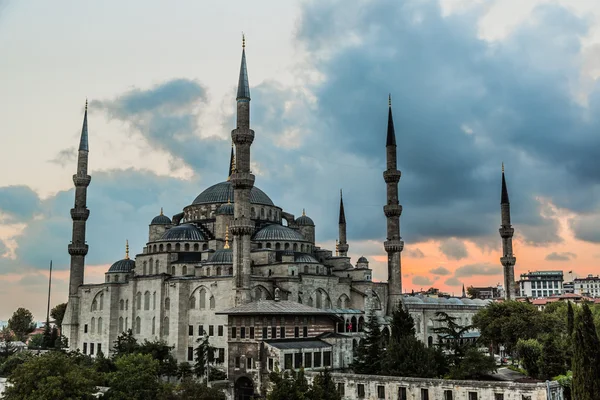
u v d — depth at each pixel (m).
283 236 158.62
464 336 185.25
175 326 143.88
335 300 151.88
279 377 89.12
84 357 139.50
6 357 155.75
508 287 197.62
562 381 93.94
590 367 82.94
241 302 132.25
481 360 106.31
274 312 117.31
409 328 132.75
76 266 173.62
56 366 94.75
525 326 134.88
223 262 144.00
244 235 135.12
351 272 160.88
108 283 162.75
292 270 144.38
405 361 105.69
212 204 171.50
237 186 136.12
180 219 185.00
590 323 84.25
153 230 174.50
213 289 140.25
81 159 178.50
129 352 132.75
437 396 94.75
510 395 88.69
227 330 131.25
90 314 167.50
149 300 152.62
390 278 163.88
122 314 160.75
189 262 151.38
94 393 99.69
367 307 147.12
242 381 117.62
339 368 122.50
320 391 87.50
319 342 122.88
